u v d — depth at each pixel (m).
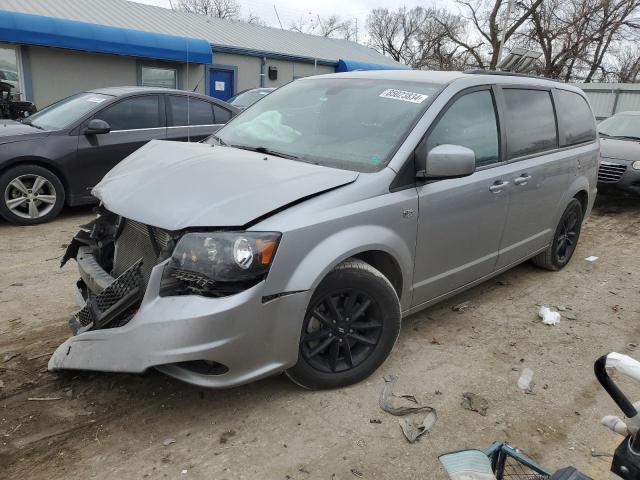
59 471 2.50
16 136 6.30
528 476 2.40
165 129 7.33
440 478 2.57
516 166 4.27
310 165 3.19
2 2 14.38
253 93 11.25
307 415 2.97
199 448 2.69
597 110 22.55
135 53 14.69
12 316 3.99
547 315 4.43
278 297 2.68
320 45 23.08
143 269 2.80
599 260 6.21
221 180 2.88
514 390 3.37
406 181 3.29
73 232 6.26
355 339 3.17
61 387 3.11
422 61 33.94
